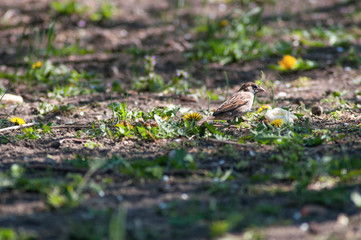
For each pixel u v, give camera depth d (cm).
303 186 703
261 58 1853
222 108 1077
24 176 770
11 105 1351
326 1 2700
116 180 761
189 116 1065
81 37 2180
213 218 620
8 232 569
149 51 1948
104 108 1309
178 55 1911
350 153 845
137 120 1106
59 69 1705
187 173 779
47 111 1268
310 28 2212
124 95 1474
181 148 905
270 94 1463
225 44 1916
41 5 2577
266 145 909
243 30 2084
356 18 2352
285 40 2045
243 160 838
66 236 578
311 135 959
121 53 1978
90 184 718
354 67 1716
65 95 1470
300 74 1675
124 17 2453
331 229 589
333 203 652
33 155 891
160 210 648
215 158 853
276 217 625
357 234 574
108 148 933
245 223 607
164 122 1016
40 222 614
